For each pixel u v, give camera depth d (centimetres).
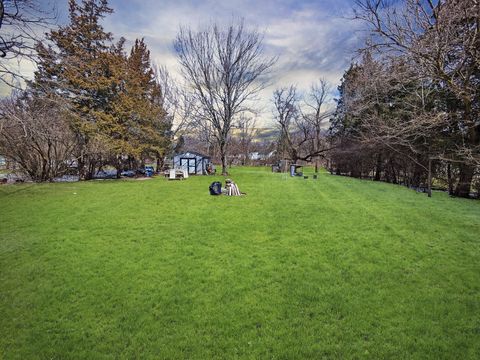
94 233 730
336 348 308
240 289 438
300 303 398
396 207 1052
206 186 1798
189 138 4625
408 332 332
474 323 347
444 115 1205
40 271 506
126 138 2439
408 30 1184
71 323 357
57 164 2098
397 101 1753
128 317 368
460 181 1377
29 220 858
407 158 1859
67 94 1939
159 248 623
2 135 1672
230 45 2561
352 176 2934
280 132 5038
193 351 306
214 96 2753
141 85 2795
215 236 709
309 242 659
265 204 1132
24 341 324
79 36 2128
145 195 1380
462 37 1094
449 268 507
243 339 325
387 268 510
